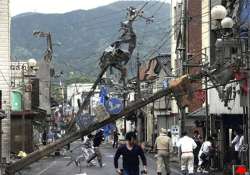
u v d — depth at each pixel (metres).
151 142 57.88
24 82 46.16
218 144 29.64
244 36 21.47
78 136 16.56
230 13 26.91
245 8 22.42
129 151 13.84
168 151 22.23
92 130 16.45
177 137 38.19
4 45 36.88
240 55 20.50
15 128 42.94
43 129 59.47
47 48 63.31
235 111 25.89
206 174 25.73
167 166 22.38
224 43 20.34
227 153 27.83
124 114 16.44
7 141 36.94
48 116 65.31
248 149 21.88
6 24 36.91
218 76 20.59
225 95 23.44
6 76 37.00
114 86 34.81
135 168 13.90
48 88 65.00
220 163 28.06
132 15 21.89
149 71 62.56
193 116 34.47
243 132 23.72
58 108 89.44
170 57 59.28
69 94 97.69
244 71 20.72
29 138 44.00
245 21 21.75
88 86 90.19
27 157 16.88
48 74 64.88
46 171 28.64
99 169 29.59
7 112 37.03
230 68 20.52
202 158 26.91
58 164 34.50
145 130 62.53
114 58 20.77
